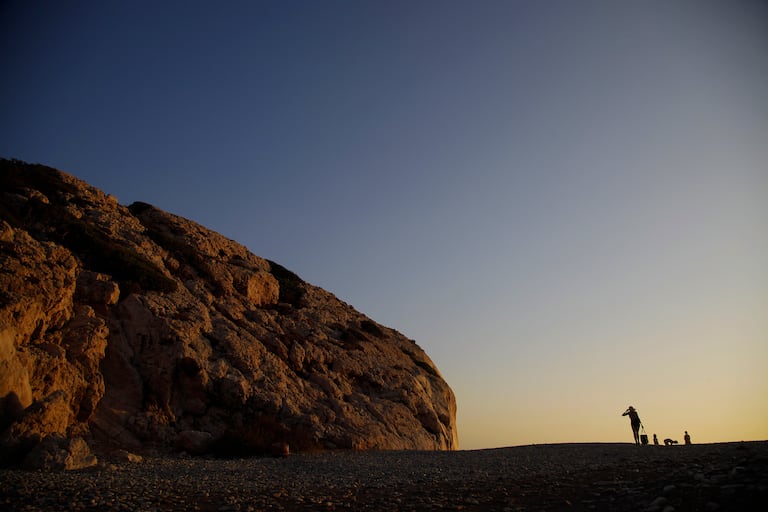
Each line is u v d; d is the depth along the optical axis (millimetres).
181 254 38812
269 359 34344
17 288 22781
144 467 19734
